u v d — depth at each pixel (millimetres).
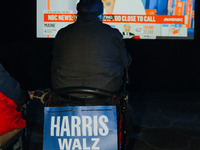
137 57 4684
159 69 4750
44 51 4605
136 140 2760
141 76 4770
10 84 1705
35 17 4527
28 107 3893
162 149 2564
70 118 1438
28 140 2732
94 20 1671
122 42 1689
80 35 1620
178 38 4566
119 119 1566
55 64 1656
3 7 4449
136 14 4477
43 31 4527
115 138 1426
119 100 1596
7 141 1709
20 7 4473
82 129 1427
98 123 1438
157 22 4512
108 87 1604
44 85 4695
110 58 1615
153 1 4457
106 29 1659
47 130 1426
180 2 4484
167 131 3027
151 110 3812
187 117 3529
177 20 4520
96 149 1413
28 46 4590
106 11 4438
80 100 1480
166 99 4398
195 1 4484
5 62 4590
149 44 4621
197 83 4820
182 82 4812
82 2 1690
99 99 1490
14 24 4520
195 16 4520
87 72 1576
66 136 1417
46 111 1460
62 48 1632
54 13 4473
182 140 2787
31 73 4668
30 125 3170
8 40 4562
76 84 1576
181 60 4719
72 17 4473
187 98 4477
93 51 1586
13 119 1767
